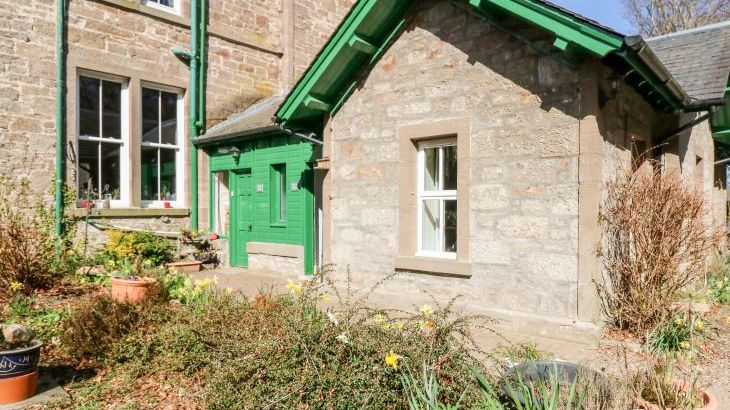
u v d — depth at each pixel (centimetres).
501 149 620
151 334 504
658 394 337
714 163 1203
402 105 715
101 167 1065
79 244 989
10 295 720
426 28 690
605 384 325
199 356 454
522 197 601
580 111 557
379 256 739
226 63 1257
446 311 409
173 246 1118
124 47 1076
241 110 1290
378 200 742
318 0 1443
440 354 362
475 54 643
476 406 323
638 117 705
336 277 791
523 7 561
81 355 498
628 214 576
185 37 1180
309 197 981
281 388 350
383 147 737
